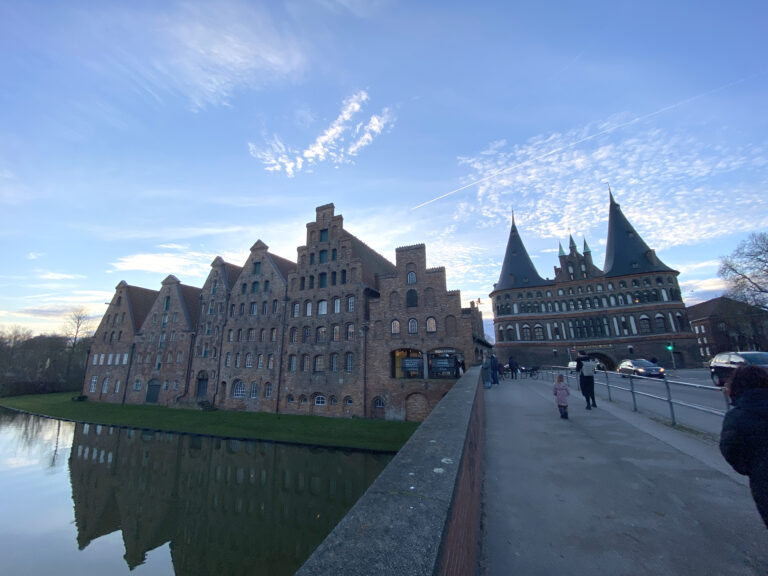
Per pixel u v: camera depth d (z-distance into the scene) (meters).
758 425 3.16
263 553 19.08
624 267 65.94
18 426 45.78
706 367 56.31
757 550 4.27
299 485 25.94
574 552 4.43
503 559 4.34
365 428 32.53
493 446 9.32
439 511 2.25
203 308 50.03
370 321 37.53
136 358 54.84
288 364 40.94
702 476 6.62
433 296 35.50
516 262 75.31
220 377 45.44
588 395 14.41
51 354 79.56
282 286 43.75
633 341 60.97
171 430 38.06
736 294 51.50
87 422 45.09
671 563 4.11
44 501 25.48
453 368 33.81
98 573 17.70
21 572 17.39
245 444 33.34
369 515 2.22
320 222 43.03
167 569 18.08
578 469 7.31
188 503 24.88
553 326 67.06
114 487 27.58
